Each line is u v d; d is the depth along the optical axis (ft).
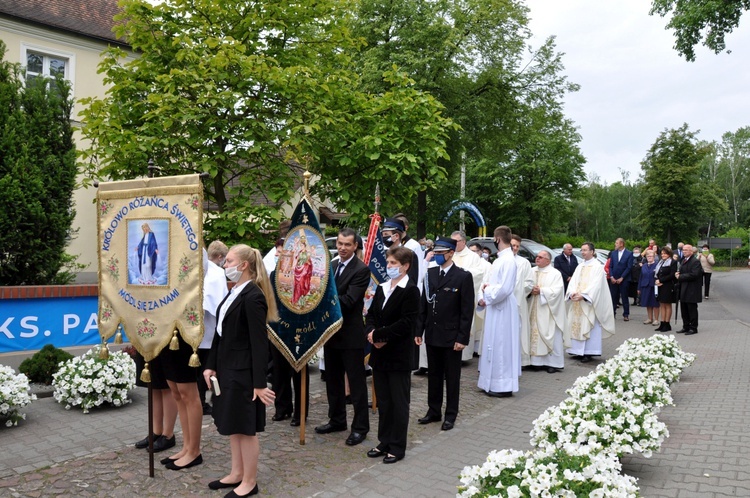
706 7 61.41
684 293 43.27
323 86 28.27
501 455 13.21
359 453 18.13
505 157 92.38
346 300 19.19
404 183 31.71
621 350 26.40
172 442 18.30
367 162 30.19
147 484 15.40
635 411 15.92
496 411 23.34
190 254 14.90
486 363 25.70
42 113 27.53
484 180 133.90
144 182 15.75
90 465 16.67
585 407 16.38
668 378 23.36
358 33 68.18
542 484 11.84
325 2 30.17
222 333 14.80
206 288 19.10
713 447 17.79
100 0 69.15
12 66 27.76
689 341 40.04
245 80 27.12
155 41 29.01
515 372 25.49
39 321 26.76
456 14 69.82
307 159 26.78
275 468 16.75
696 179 163.53
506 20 73.36
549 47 78.23
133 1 28.27
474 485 12.70
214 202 32.45
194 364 14.71
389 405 17.65
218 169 28.04
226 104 26.27
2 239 25.63
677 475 15.61
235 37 29.45
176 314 15.05
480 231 83.20
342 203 32.04
